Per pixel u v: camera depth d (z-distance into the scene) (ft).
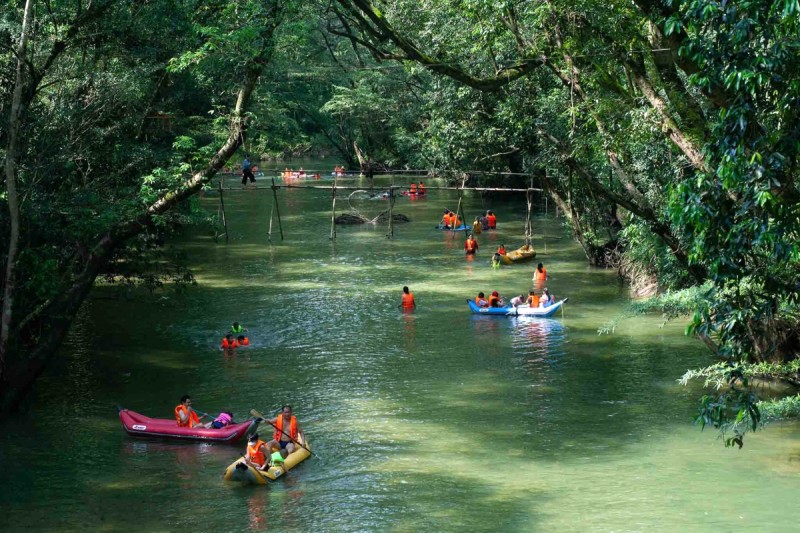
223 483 55.62
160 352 86.99
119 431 65.72
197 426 64.54
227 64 76.84
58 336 70.69
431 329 95.50
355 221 187.32
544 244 157.79
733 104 31.53
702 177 32.83
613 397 71.72
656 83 64.23
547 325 96.89
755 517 48.78
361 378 77.51
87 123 71.51
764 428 64.23
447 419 66.90
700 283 68.64
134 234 74.23
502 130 133.18
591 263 134.92
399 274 128.77
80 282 71.97
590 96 73.46
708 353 84.38
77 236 69.77
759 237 31.65
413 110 247.91
